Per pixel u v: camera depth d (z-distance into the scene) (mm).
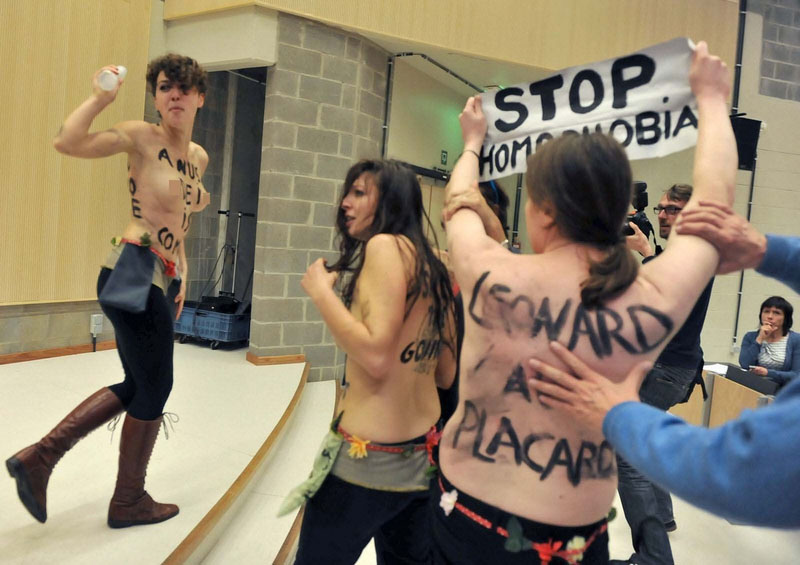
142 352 2047
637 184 3008
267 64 4668
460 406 1094
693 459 746
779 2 6125
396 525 1593
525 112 1351
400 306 1365
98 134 1910
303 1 4602
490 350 1030
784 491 662
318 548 1497
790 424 670
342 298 1511
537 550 982
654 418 844
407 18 4832
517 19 5059
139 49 4609
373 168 1530
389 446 1448
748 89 6105
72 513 2217
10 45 3893
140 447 2131
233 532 2471
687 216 1040
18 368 3932
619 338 958
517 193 7016
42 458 1987
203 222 5934
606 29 5246
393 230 1494
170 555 1976
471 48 4969
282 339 4859
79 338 4531
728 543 2852
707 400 3621
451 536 1059
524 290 1008
